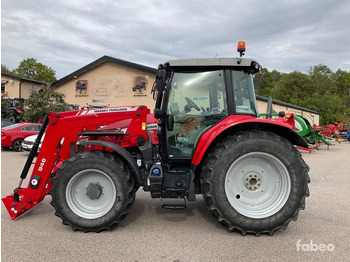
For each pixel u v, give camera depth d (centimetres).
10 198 360
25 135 1101
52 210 403
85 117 360
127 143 365
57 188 327
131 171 358
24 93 2416
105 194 341
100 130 371
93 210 337
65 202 328
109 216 326
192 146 372
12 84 2361
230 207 320
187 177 344
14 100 1831
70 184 331
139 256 269
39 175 356
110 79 2048
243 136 329
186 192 339
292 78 5253
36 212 394
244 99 368
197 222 362
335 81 7462
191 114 371
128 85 2014
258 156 331
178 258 266
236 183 338
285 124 336
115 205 327
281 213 320
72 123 359
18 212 355
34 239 305
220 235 321
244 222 318
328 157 1130
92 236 316
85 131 363
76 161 329
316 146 1490
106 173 329
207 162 332
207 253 276
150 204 438
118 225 350
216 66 365
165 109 369
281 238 314
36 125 1145
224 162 322
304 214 397
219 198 321
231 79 365
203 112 370
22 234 318
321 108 4706
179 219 372
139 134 359
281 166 327
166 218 376
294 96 5053
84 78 2105
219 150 328
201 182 339
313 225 354
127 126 384
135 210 408
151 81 1964
